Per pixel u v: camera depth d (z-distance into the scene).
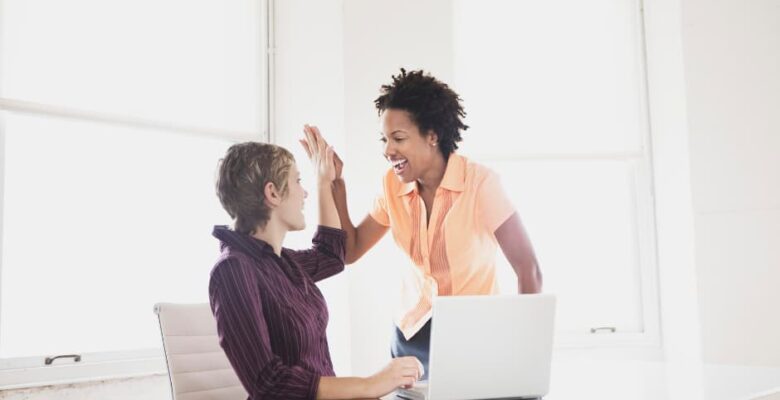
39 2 3.05
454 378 1.80
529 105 3.82
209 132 3.48
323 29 3.51
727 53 3.57
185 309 2.20
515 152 3.78
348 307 3.31
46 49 3.06
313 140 2.47
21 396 2.84
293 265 2.06
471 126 3.77
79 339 3.10
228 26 3.64
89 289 3.13
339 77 3.44
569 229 3.84
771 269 3.46
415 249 2.54
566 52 3.87
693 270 3.58
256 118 3.67
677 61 3.67
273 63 3.68
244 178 1.93
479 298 1.81
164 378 3.19
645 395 1.86
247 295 1.80
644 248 3.85
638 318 3.85
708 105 3.58
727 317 3.51
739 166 3.53
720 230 3.54
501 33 3.84
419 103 2.39
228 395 2.21
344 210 2.59
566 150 3.82
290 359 1.89
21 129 2.99
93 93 3.18
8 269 2.93
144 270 3.29
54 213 3.05
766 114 3.52
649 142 3.86
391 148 2.44
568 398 1.83
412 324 2.54
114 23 3.27
